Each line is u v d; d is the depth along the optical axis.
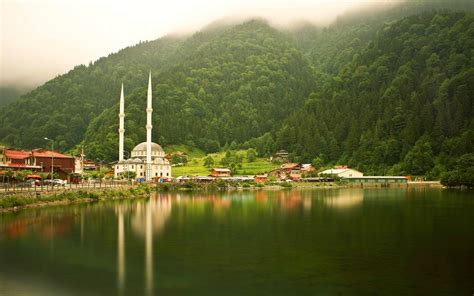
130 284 43.53
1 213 89.69
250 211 105.75
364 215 96.19
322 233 71.62
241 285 43.34
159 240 64.88
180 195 171.38
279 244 62.38
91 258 53.41
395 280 45.19
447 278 45.97
